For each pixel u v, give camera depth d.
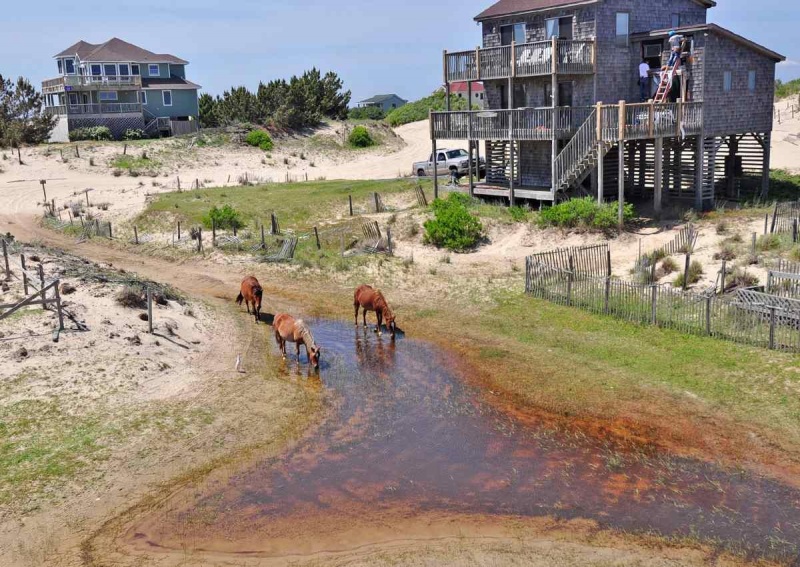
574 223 31.94
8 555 12.50
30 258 28.89
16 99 62.88
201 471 15.29
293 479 15.05
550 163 37.16
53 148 59.97
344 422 17.64
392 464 15.62
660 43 35.28
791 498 13.82
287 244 33.12
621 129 30.58
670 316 21.86
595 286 23.92
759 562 12.05
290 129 70.56
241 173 58.44
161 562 12.42
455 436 16.84
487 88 38.91
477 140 37.22
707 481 14.52
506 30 37.84
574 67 33.41
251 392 19.20
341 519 13.66
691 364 19.55
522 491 14.44
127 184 52.97
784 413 16.75
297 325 21.12
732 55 34.03
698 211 33.69
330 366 21.23
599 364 20.30
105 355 20.00
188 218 40.03
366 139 68.81
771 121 36.31
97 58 72.12
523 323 23.94
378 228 33.69
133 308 23.83
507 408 18.20
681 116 32.56
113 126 69.19
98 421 16.94
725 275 23.53
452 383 19.84
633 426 16.94
